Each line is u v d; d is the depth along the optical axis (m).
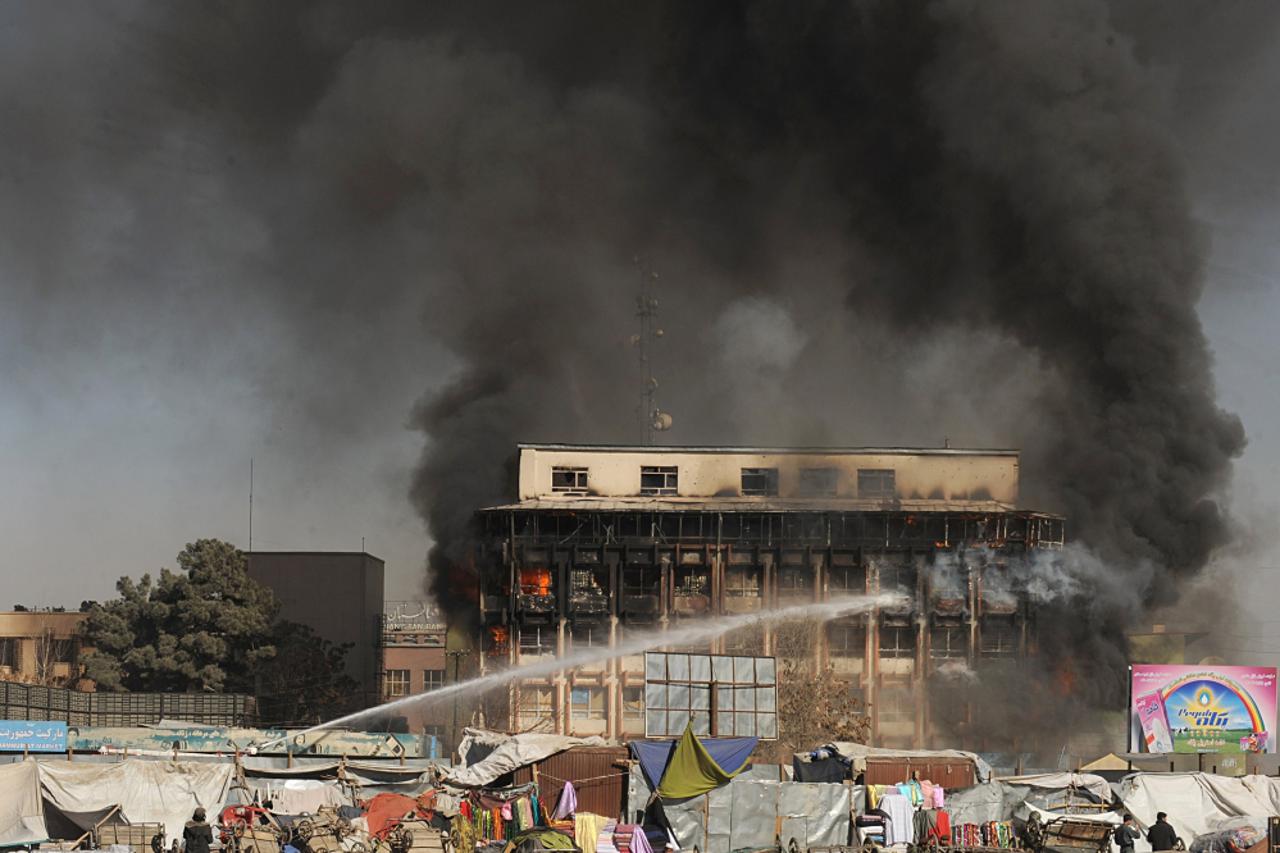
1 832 44.19
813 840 45.38
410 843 42.72
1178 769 66.00
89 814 46.22
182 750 55.56
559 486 87.56
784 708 72.44
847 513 83.94
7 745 50.84
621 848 40.97
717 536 84.12
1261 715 56.88
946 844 44.31
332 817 44.03
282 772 49.47
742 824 44.94
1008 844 45.31
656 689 45.69
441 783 47.59
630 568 84.25
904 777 48.72
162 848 41.91
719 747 44.94
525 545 84.06
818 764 49.06
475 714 82.62
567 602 83.50
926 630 82.88
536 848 39.59
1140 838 43.88
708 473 87.69
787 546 84.12
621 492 87.50
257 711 83.38
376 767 50.81
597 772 45.91
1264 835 44.69
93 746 55.78
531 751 46.59
